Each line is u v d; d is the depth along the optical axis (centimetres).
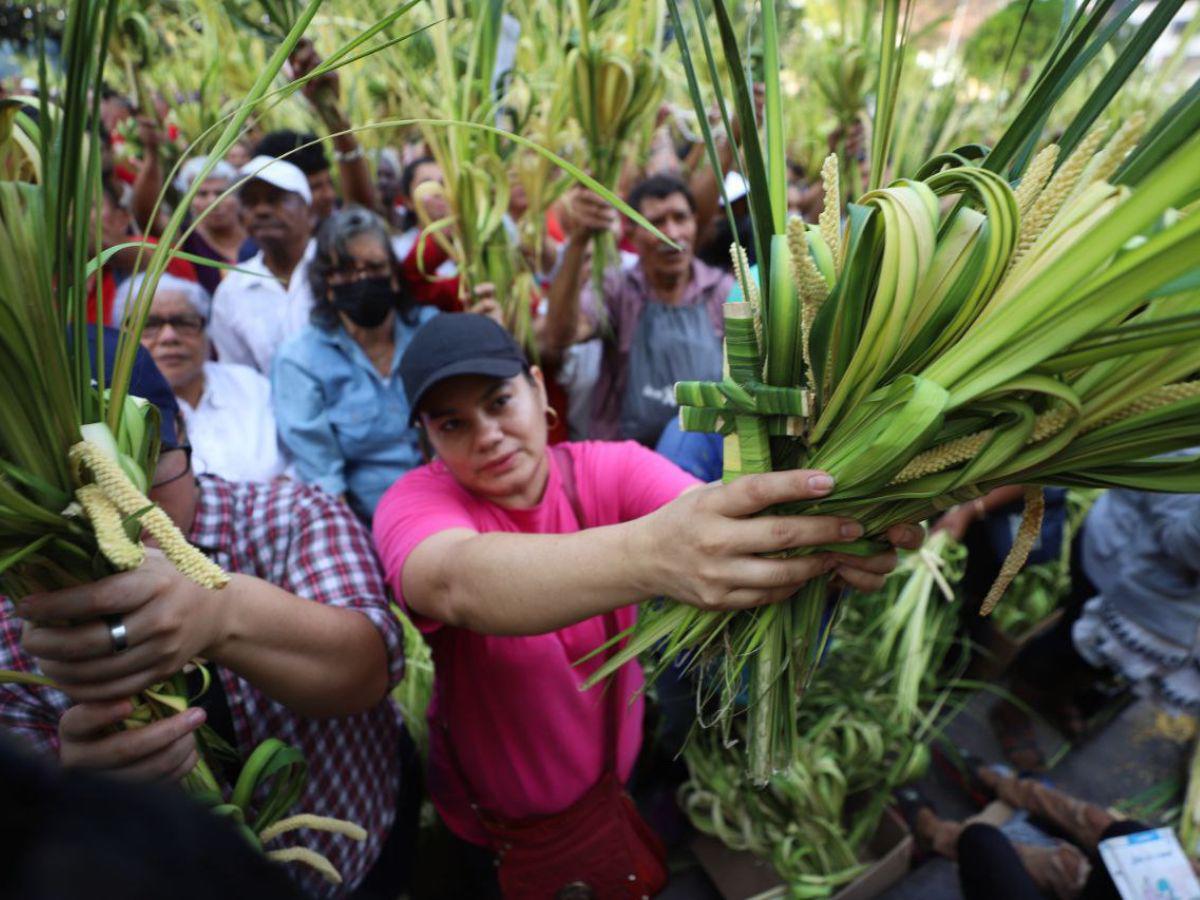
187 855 28
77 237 68
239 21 219
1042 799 194
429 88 210
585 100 191
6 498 65
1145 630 198
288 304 238
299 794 106
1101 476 71
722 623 83
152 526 61
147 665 75
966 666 253
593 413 242
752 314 71
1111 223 56
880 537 79
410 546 110
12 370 64
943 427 69
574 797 133
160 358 195
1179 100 62
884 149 80
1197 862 173
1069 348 61
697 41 271
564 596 86
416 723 179
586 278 220
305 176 277
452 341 114
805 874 173
